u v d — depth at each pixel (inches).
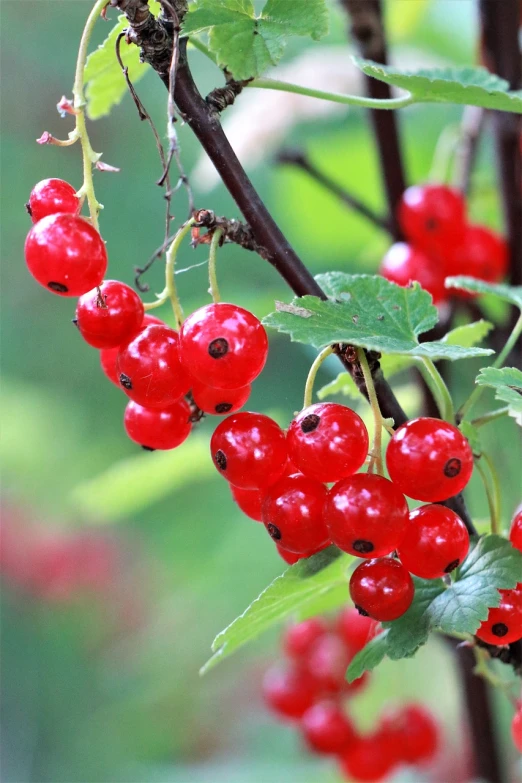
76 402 37.6
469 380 22.0
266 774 24.0
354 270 25.3
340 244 23.6
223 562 27.7
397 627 12.2
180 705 31.1
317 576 12.4
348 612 16.1
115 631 33.4
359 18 15.5
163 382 12.1
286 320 12.0
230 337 11.8
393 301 12.3
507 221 16.0
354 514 11.8
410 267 15.2
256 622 12.5
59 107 11.9
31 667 33.3
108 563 33.7
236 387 12.0
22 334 39.4
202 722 31.2
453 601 12.1
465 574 12.2
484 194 18.6
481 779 15.6
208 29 12.1
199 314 11.9
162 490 19.5
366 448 11.9
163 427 12.6
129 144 40.5
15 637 33.4
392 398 12.3
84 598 33.5
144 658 30.9
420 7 21.0
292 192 22.6
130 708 31.1
